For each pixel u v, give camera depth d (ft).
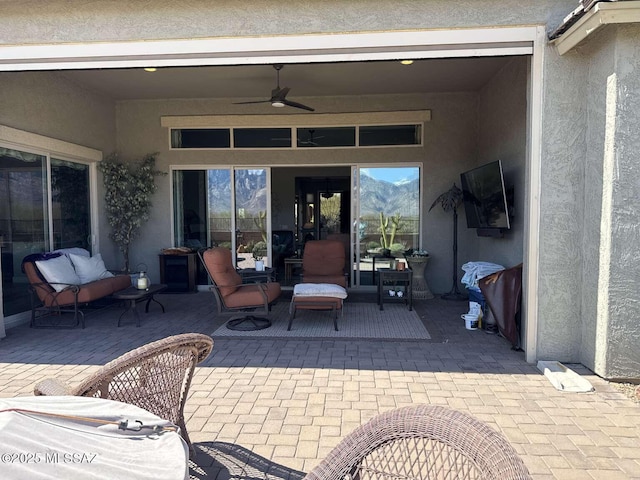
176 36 12.69
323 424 9.04
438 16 12.06
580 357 12.15
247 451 8.06
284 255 31.94
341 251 21.42
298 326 16.88
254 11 12.46
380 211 24.53
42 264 16.81
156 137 24.99
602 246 10.95
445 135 23.68
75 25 12.87
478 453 4.08
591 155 11.48
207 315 18.88
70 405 5.16
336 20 12.30
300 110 24.12
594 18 10.00
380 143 24.14
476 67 19.01
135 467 4.06
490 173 17.58
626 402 9.97
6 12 12.94
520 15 11.80
